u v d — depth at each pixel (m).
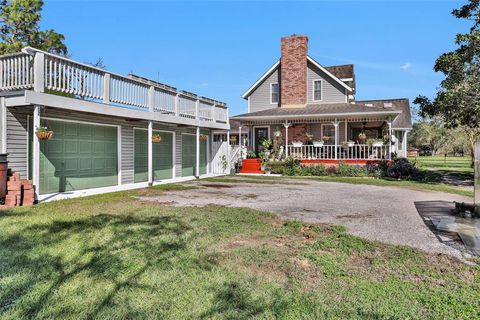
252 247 4.12
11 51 17.36
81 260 3.54
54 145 9.20
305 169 16.89
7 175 7.22
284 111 19.14
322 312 2.53
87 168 10.32
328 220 5.80
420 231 5.05
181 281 3.05
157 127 13.70
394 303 2.69
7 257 3.60
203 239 4.42
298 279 3.16
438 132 40.38
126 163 11.96
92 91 9.26
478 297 2.81
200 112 15.31
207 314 2.47
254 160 18.11
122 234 4.61
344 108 17.94
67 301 2.63
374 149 17.08
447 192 10.30
